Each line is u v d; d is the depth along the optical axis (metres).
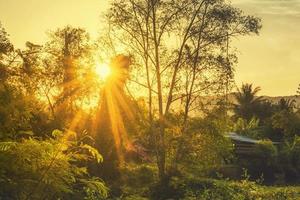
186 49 43.91
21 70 13.32
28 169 8.97
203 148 42.19
